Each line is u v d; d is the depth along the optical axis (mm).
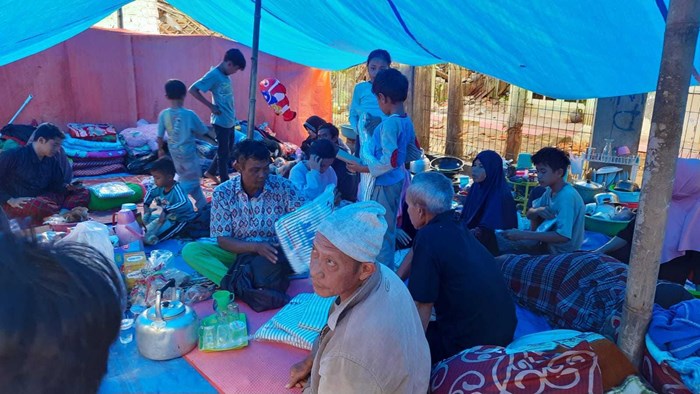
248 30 7250
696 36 2062
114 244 4309
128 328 3150
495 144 11141
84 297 577
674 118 2158
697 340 2389
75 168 7941
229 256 3939
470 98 14336
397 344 1796
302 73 10195
